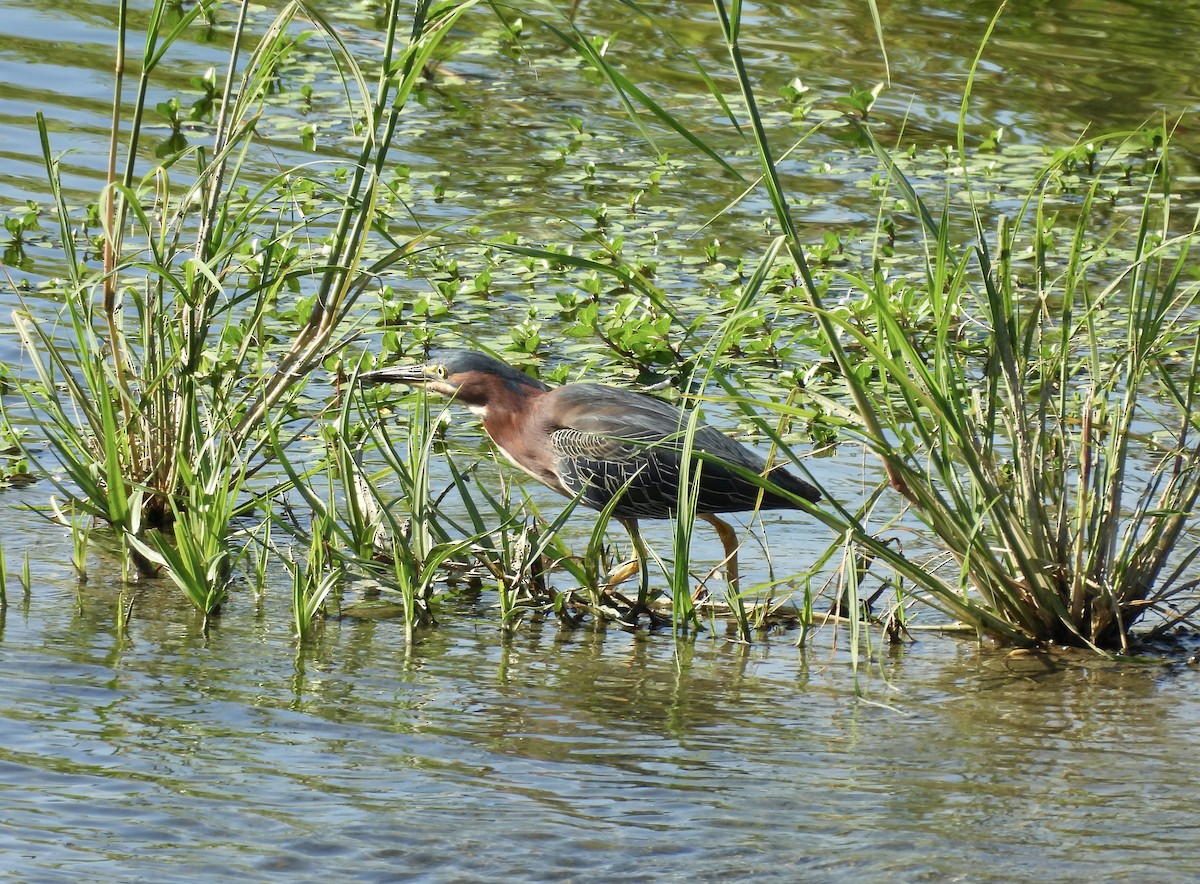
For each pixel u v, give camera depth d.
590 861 6.54
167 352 12.37
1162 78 24.97
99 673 8.71
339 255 11.85
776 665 9.69
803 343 15.61
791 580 10.66
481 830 6.81
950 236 18.95
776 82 24.25
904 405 14.09
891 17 27.84
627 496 11.46
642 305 16.58
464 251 18.00
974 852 6.75
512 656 9.62
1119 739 8.41
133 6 25.59
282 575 10.98
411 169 20.19
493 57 25.33
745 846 6.75
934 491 10.07
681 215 19.41
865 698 9.00
